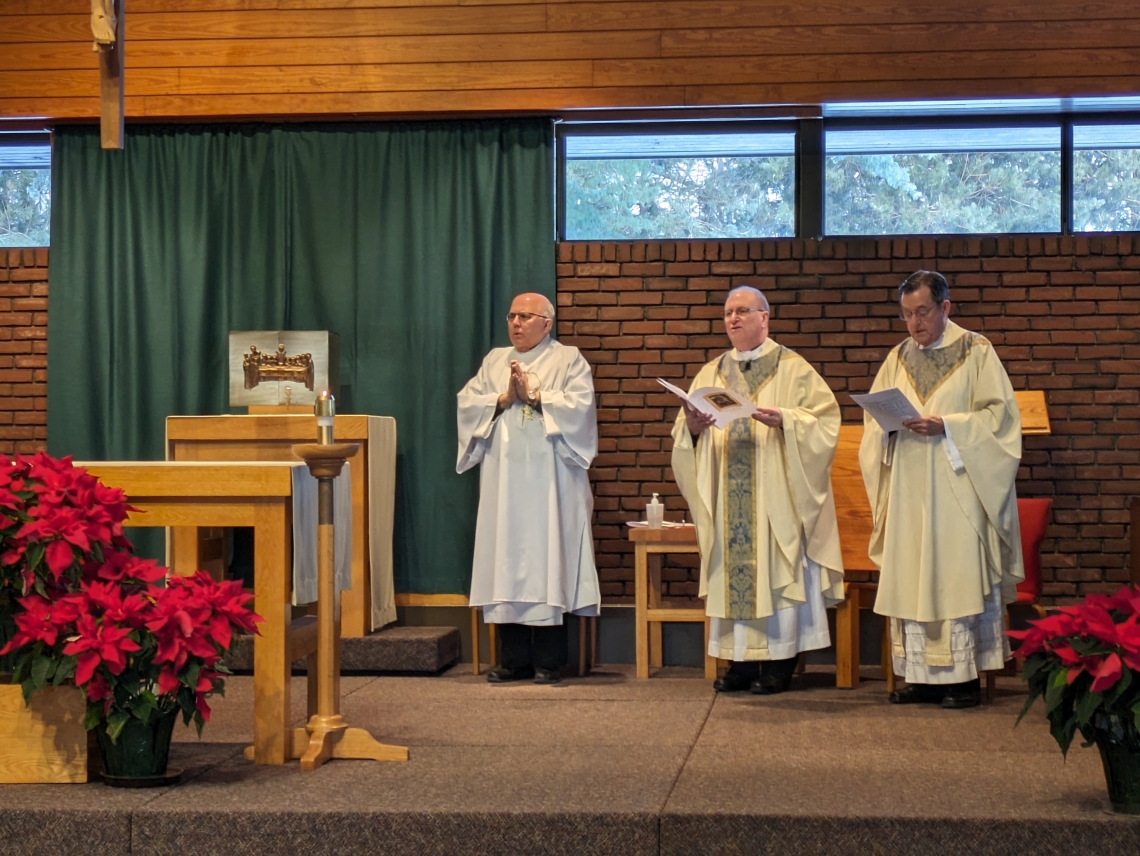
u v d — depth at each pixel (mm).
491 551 5359
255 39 5969
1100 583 5770
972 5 5719
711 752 3812
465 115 5973
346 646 5441
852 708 4613
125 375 6066
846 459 5480
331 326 6043
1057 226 5977
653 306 6004
